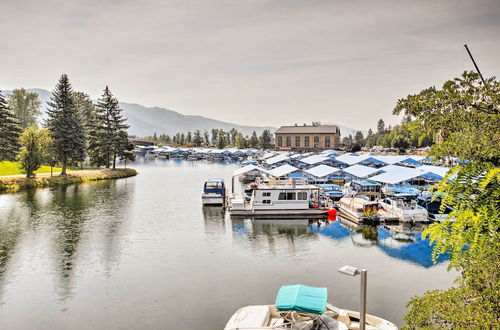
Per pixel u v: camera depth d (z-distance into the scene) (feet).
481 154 15.12
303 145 570.05
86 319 59.93
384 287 71.10
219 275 77.92
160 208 147.13
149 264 84.33
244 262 85.87
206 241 102.83
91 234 107.96
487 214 14.29
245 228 117.39
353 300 65.77
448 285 71.92
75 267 82.07
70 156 223.51
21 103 416.26
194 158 473.26
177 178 254.88
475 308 16.49
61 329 57.06
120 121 277.44
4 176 193.47
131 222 123.34
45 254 90.17
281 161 294.25
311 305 49.03
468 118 15.42
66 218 127.03
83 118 326.24
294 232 112.78
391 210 124.16
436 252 15.98
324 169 192.95
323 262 85.76
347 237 106.83
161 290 70.54
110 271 80.02
